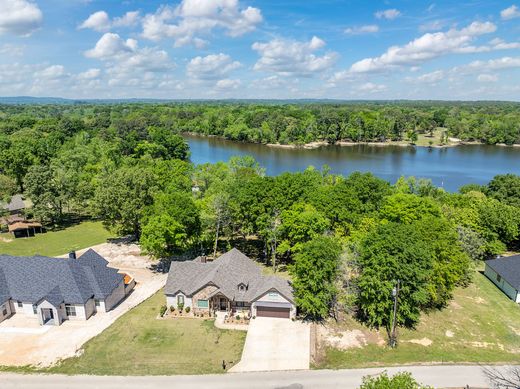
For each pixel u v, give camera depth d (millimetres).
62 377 37625
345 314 50062
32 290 49031
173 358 40781
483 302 54312
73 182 89625
